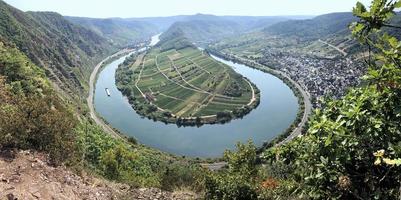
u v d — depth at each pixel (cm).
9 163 1155
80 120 6088
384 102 486
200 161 9338
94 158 2811
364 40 484
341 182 529
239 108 15050
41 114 1435
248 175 1631
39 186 1077
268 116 14200
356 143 483
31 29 17962
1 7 15525
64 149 1381
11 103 2216
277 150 665
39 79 5531
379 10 458
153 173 3666
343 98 606
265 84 19900
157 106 15950
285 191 1075
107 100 16275
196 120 13750
